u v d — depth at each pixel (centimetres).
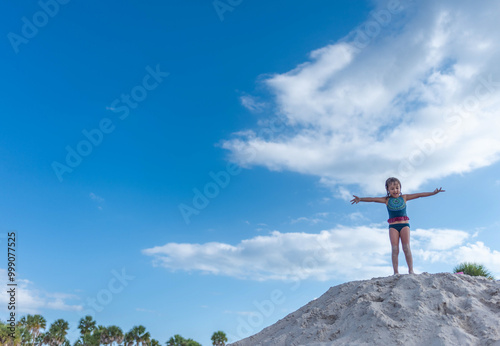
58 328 4459
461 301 738
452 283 798
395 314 721
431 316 693
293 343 754
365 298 811
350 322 749
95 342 4231
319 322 809
